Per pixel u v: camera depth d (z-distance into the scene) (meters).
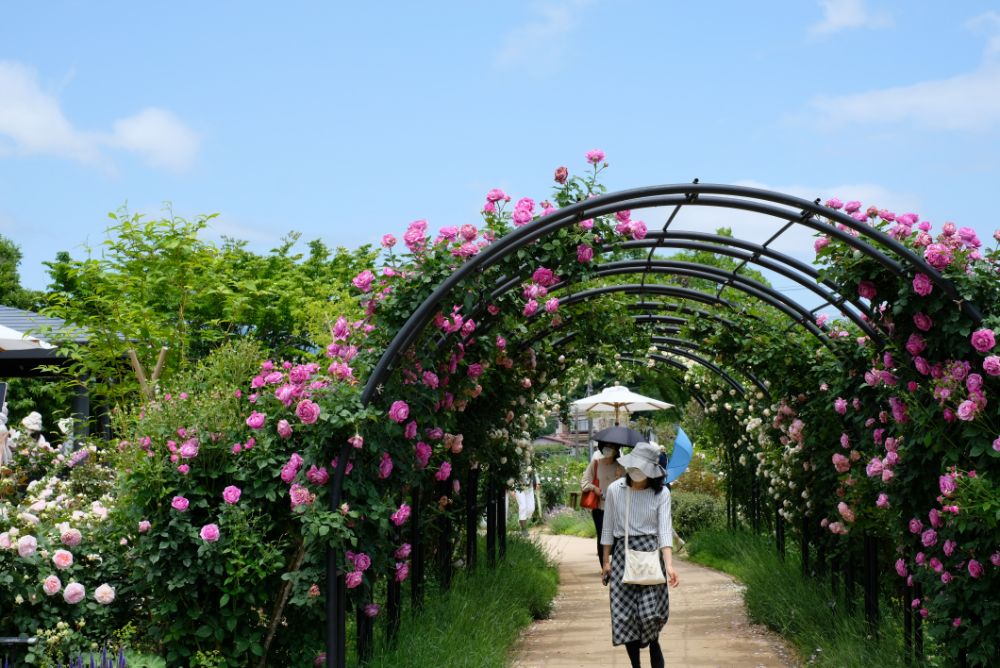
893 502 5.14
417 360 5.27
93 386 8.66
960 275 4.42
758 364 8.02
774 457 9.04
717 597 9.41
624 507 5.54
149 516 4.73
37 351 9.14
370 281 5.10
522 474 10.45
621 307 8.16
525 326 7.77
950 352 4.61
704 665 6.38
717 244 6.14
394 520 5.13
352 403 4.73
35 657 4.35
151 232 8.59
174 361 8.72
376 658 5.48
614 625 5.47
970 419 4.27
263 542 4.89
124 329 8.41
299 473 4.76
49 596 4.61
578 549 15.23
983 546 4.32
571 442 29.81
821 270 5.21
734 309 8.16
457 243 5.15
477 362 6.16
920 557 4.82
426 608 6.78
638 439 8.74
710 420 13.80
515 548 10.86
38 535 4.69
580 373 10.54
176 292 9.16
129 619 4.91
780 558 9.42
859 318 5.82
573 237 5.21
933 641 5.18
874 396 6.13
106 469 6.17
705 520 14.58
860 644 5.79
